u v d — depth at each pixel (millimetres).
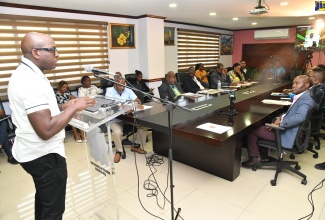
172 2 3625
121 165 2697
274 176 2369
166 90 3547
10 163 2875
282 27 7172
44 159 1136
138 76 4727
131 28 4887
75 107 1109
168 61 5965
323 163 2541
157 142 2961
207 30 7094
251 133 2426
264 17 5367
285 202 1952
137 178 2404
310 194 2055
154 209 1911
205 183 2285
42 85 1069
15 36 3420
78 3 3510
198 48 6859
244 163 2559
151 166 2670
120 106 1380
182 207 1922
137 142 3115
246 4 3869
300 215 1793
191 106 2857
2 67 3342
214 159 2385
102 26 4438
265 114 2463
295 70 5766
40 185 1177
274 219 1756
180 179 2371
